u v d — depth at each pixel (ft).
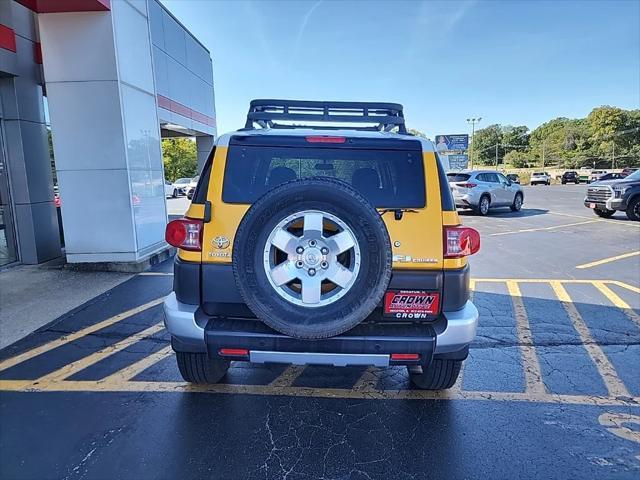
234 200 8.54
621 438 8.86
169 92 42.42
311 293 7.59
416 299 8.29
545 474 7.75
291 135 9.00
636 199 44.98
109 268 23.22
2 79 23.61
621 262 26.13
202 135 58.29
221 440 8.66
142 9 25.48
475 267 24.82
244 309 8.48
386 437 8.84
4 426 9.07
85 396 10.32
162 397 10.33
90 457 8.09
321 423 9.32
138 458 8.07
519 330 14.98
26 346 13.26
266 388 10.87
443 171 8.80
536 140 363.15
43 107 25.81
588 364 12.34
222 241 8.39
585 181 175.42
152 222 26.20
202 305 8.54
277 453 8.29
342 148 8.93
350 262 7.65
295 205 7.57
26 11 24.54
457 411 9.86
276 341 8.04
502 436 8.89
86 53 22.03
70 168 22.79
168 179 149.89
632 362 12.50
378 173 9.07
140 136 24.79
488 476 7.70
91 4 20.76
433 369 9.96
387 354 8.08
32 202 24.67
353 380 11.38
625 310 17.13
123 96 22.81
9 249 24.59
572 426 9.27
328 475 7.69
